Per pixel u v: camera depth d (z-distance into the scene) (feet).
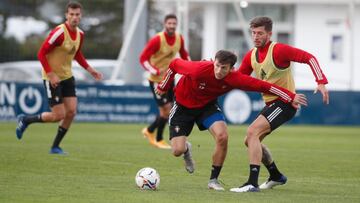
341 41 326.65
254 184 94.02
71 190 91.45
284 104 96.07
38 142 162.30
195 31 426.10
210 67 93.09
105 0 345.51
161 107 158.61
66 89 134.21
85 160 127.24
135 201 83.05
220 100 238.68
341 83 303.89
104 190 92.02
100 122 238.89
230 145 166.20
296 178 111.55
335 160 138.41
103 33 351.87
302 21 329.72
